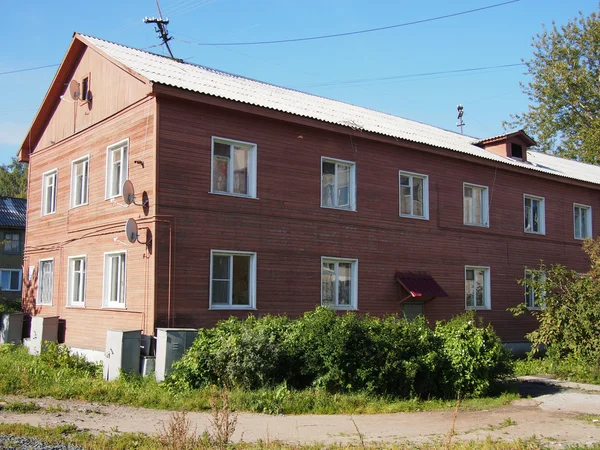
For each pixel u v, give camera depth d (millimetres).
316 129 19078
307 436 9898
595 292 18344
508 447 9195
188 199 16156
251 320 14555
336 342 13195
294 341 13656
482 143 27438
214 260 16641
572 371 18516
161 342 14297
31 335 19797
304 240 18469
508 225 25203
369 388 13234
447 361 14438
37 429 9391
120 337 14602
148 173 15914
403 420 11555
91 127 19172
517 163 25609
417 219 21734
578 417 12281
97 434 9328
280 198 18031
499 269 24562
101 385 13586
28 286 22578
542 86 44438
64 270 20125
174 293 15609
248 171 17609
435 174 22578
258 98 18734
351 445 9109
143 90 16469
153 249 15438
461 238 23188
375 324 14102
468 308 23141
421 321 15039
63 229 20406
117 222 17219
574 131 44656
